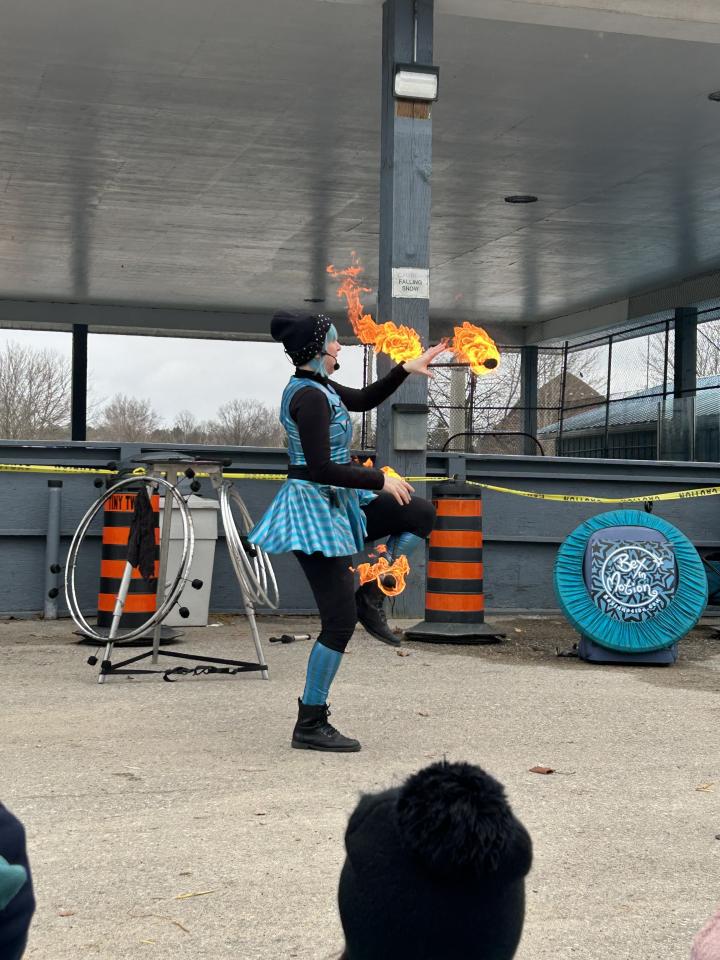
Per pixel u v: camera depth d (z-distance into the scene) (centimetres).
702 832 385
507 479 1038
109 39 1134
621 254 2102
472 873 117
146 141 1473
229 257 2156
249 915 307
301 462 489
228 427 5153
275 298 2555
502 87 1254
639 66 1187
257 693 619
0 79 1255
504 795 122
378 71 1211
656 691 656
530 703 609
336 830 378
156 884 329
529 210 1798
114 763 462
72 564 672
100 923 301
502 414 2827
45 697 601
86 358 2669
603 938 297
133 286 2431
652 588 766
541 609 1045
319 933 296
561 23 920
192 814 395
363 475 474
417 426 868
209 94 1291
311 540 477
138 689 628
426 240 872
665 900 324
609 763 478
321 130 1416
